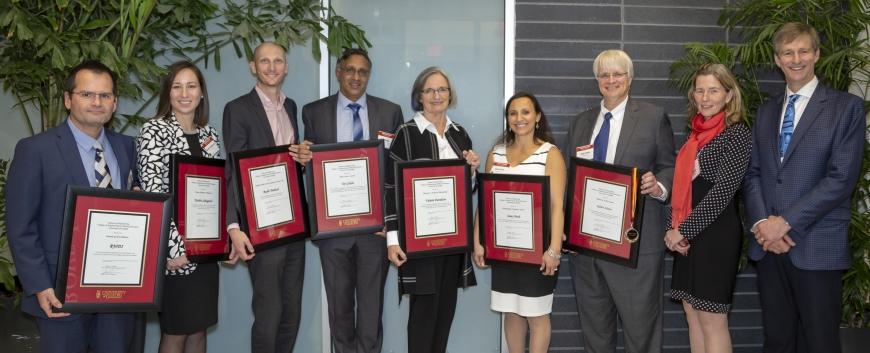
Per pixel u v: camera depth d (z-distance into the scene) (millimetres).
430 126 2994
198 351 3072
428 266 2922
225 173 2943
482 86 3812
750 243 2920
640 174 2865
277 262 3174
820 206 2588
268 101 3201
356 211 3074
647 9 3768
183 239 2719
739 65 3797
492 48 3803
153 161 2631
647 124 3020
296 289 3316
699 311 2908
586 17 3746
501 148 3141
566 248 3072
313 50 3414
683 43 3775
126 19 2900
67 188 2145
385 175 3010
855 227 3256
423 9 3789
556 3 3742
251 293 3854
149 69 2857
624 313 3041
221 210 2916
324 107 3344
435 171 2912
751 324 3855
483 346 3877
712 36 3783
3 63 2936
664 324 3832
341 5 3771
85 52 2639
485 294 3865
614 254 2938
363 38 3471
